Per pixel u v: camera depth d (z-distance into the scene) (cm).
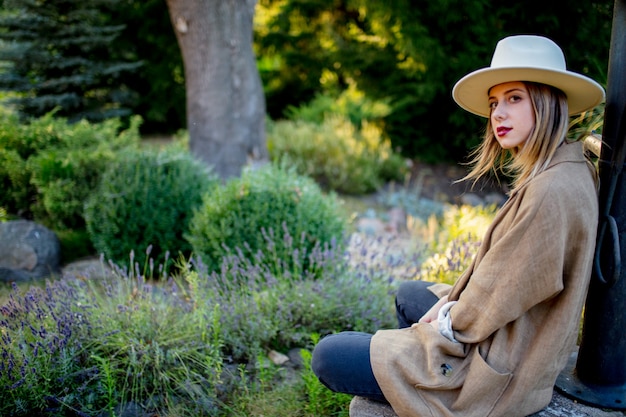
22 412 197
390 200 670
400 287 217
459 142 781
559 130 147
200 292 276
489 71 149
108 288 266
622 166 166
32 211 468
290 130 782
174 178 398
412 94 803
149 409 217
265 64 1184
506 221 146
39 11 681
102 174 430
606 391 178
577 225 138
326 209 368
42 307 243
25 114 676
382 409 169
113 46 906
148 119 1036
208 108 574
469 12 574
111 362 224
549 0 442
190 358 234
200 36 557
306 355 234
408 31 670
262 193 353
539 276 137
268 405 218
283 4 991
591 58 401
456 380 151
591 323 180
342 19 972
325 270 300
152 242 384
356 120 862
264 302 279
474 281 146
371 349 161
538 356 146
